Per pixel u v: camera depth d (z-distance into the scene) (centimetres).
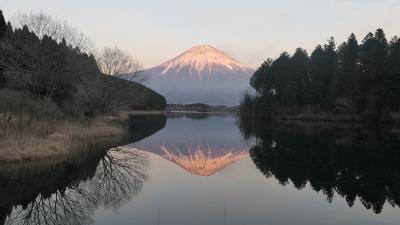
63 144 2428
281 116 9150
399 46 6738
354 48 7619
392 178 1930
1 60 2744
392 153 2842
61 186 1650
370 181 1859
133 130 5003
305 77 9400
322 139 3934
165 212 1293
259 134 4759
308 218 1258
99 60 4347
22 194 1509
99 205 1386
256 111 10156
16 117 2755
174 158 2670
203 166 2338
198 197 1513
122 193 1573
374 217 1283
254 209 1352
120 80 4378
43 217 1245
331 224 1202
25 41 2864
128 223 1174
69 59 3111
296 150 3083
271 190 1661
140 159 2561
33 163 2048
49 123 2859
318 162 2459
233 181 1858
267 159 2627
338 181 1862
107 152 2752
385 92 6494
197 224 1166
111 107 4397
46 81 2872
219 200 1469
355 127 5744
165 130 5419
